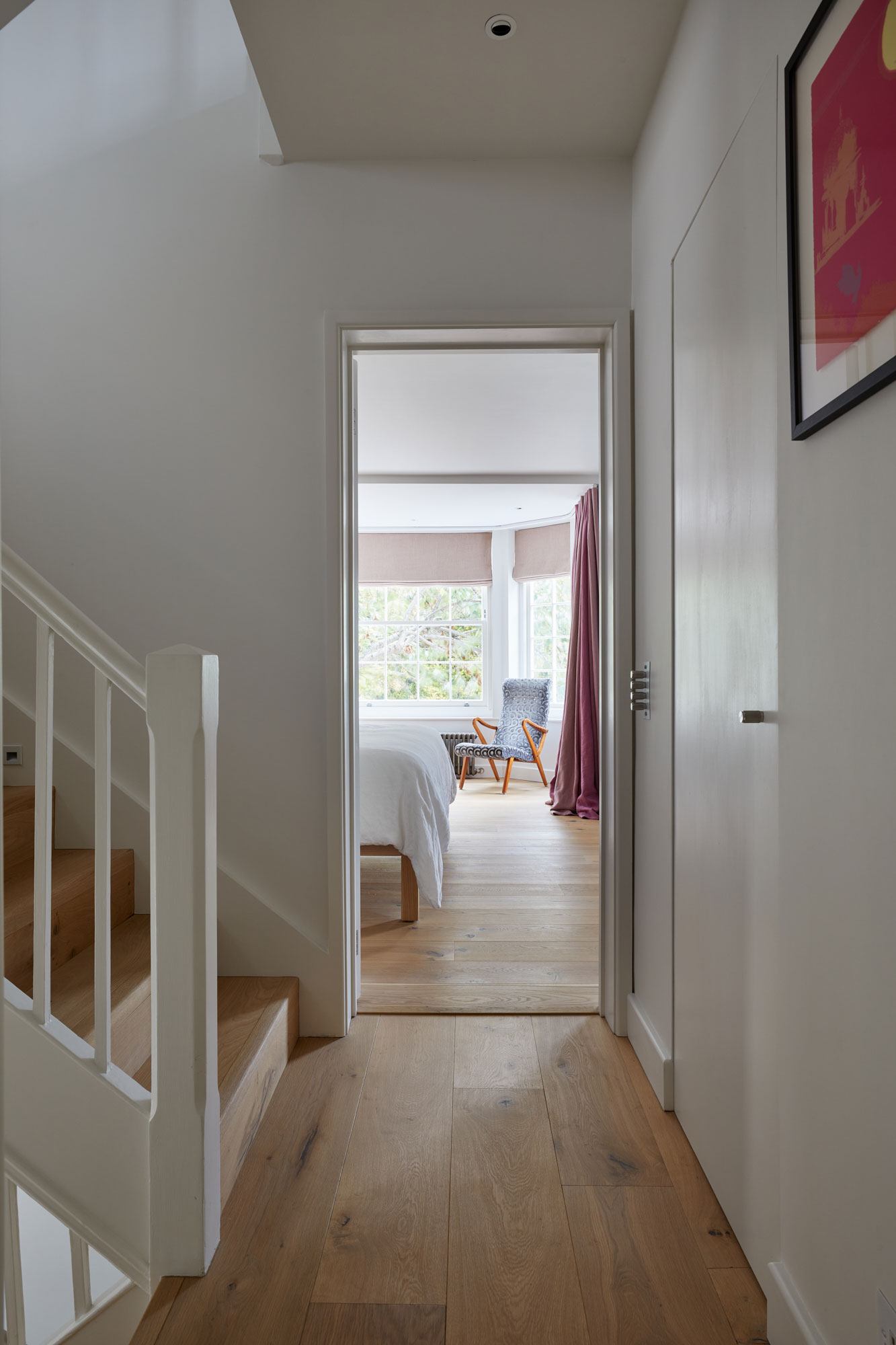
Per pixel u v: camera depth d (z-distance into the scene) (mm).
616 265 2520
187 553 2566
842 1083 1143
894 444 996
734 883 1623
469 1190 1778
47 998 1603
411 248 2527
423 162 2527
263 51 2053
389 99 2240
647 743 2363
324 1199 1748
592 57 2080
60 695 2561
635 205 2477
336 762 2541
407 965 3088
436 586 8109
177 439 2559
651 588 2312
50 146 2570
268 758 2570
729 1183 1662
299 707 2566
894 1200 1003
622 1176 1826
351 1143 1954
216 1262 1567
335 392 2521
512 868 4559
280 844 2576
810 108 1209
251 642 2564
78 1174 1572
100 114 2572
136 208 2559
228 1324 1419
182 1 2572
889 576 1011
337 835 2539
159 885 1526
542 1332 1402
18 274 2570
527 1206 1727
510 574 8000
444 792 4246
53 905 2061
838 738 1157
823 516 1199
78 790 2549
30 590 1582
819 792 1217
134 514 2568
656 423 2244
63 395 2568
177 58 2572
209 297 2549
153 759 1529
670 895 2102
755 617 1496
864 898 1080
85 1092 1570
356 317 2516
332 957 2537
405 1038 2514
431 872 3551
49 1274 2170
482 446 5047
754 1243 1523
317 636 2555
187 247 2551
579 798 6094
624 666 2514
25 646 2561
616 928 2518
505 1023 2617
